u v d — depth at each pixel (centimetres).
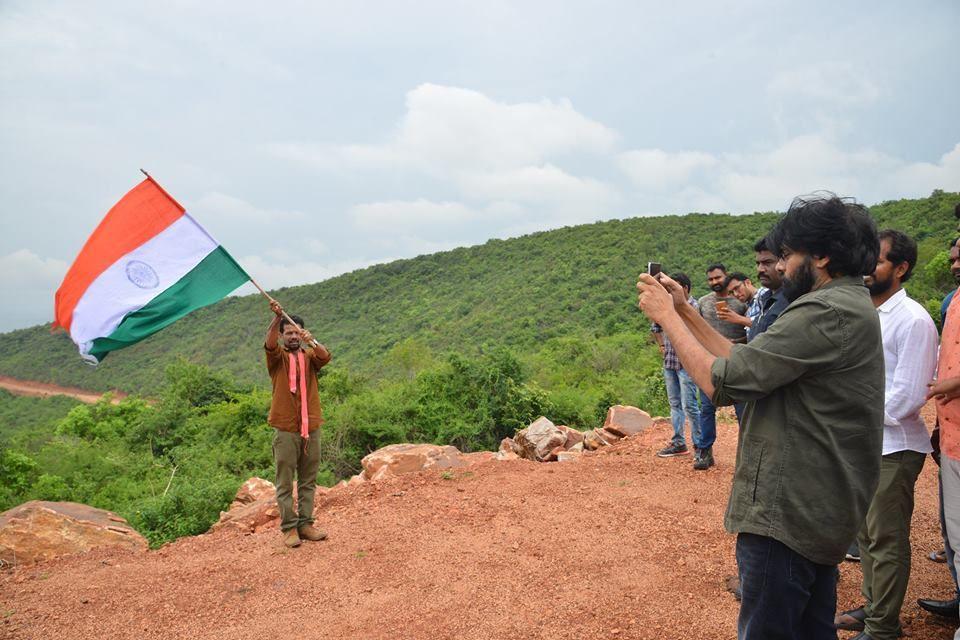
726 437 809
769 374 193
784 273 217
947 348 305
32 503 614
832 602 213
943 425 300
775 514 198
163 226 481
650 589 389
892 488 300
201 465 1967
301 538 507
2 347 10306
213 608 400
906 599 359
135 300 455
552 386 3053
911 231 4525
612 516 520
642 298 227
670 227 8050
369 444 2073
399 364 3409
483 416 1989
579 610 368
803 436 198
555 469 682
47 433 2833
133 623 386
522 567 431
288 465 495
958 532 294
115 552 539
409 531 511
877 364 201
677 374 695
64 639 371
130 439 2602
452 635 348
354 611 383
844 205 208
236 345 8281
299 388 501
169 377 3228
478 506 564
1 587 460
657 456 712
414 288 8938
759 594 201
